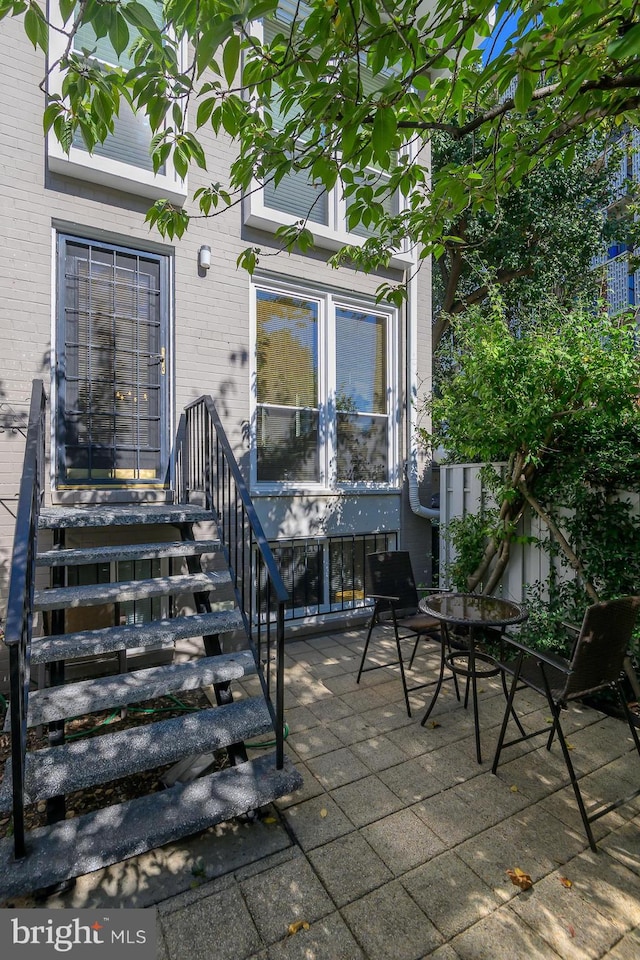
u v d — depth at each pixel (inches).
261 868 75.8
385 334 222.2
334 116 74.0
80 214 146.9
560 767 102.2
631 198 283.9
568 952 62.7
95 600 103.9
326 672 151.9
